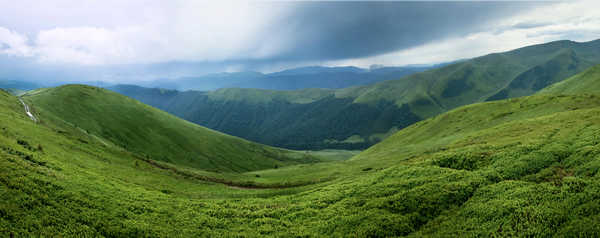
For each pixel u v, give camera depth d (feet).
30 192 78.02
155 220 90.02
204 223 94.79
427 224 84.89
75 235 68.18
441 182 108.06
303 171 259.19
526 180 102.17
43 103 446.19
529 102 348.79
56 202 79.05
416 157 204.95
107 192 101.71
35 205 73.41
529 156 119.34
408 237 79.51
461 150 159.74
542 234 68.13
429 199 96.07
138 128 556.92
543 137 148.36
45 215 71.26
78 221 74.84
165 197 120.16
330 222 92.68
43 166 107.45
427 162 147.33
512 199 85.66
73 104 507.30
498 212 80.43
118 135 485.97
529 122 214.90
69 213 76.23
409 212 92.02
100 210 84.94
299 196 130.93
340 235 83.61
